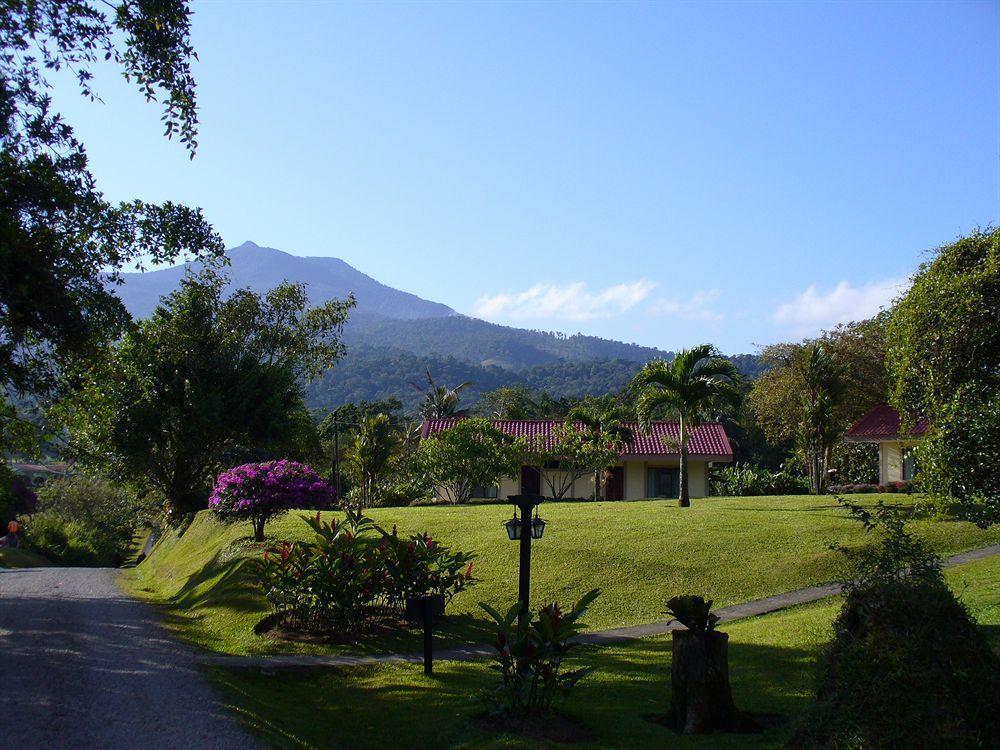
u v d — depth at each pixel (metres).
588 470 32.38
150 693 8.66
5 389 13.63
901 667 5.93
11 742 6.75
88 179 12.35
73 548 44.19
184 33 12.48
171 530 30.17
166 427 27.56
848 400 37.84
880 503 8.80
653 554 16.56
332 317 31.17
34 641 11.62
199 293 28.83
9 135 11.68
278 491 19.05
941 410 10.71
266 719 8.16
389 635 12.80
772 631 11.77
